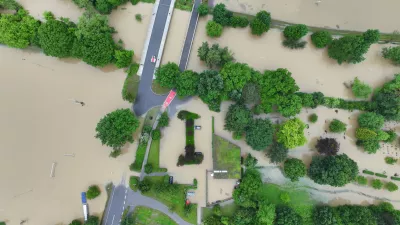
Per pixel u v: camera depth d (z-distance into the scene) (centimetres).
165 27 6153
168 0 6172
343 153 6012
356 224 5688
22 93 6188
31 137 6166
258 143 5647
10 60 6200
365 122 5925
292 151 6203
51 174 6103
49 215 6112
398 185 6159
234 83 5559
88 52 5538
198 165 6100
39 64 6206
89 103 6172
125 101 6147
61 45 5594
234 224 5797
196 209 6066
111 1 5831
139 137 6109
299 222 5756
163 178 6072
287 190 6141
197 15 6166
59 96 6181
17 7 6062
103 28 5656
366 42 5872
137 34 6191
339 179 5578
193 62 6191
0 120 6166
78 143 6159
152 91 6138
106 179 6116
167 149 6106
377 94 6072
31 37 5872
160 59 6144
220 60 5791
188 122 6041
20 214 6106
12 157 6144
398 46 6075
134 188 6088
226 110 6141
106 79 6181
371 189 6197
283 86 5644
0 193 6106
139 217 6081
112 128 5400
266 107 5881
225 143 5978
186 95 5900
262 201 5838
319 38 5984
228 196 6066
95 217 5997
